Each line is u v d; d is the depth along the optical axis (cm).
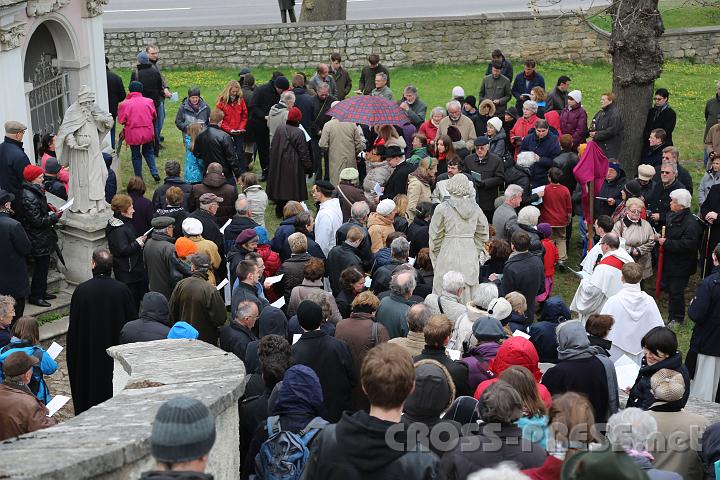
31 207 1188
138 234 1235
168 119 2067
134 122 1620
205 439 368
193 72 2369
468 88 2255
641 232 1205
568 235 1445
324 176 1720
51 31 1587
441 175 1365
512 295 916
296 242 1071
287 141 1498
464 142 1509
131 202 1169
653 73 1491
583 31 2372
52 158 1308
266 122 1667
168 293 1127
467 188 1102
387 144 1439
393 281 903
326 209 1237
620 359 897
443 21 2355
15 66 1412
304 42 2367
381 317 899
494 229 1237
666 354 725
